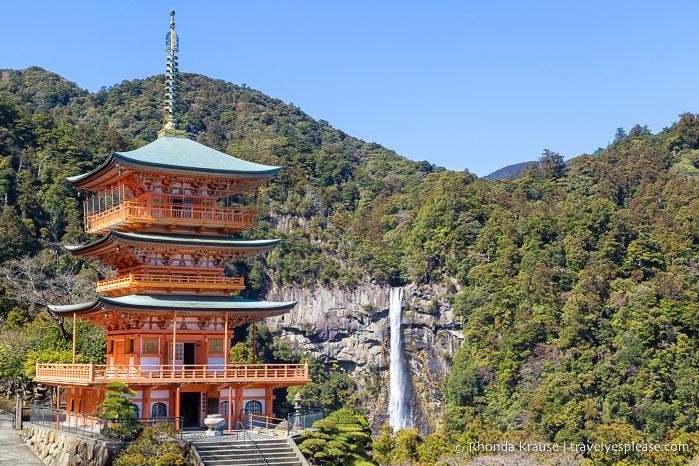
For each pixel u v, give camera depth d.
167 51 81.94
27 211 178.62
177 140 78.56
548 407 168.50
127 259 73.56
